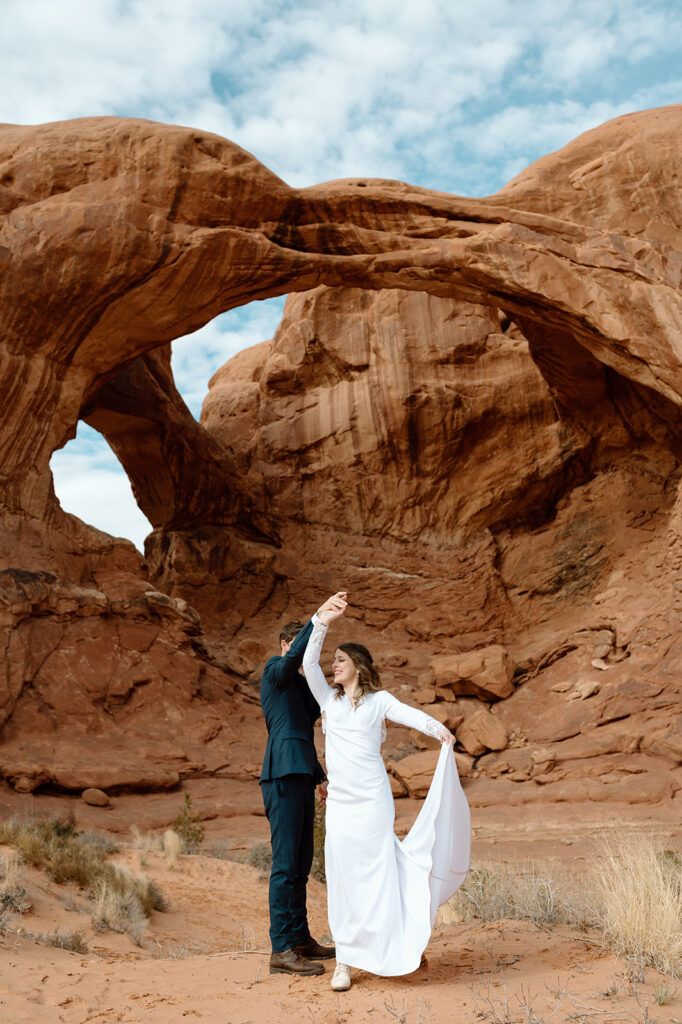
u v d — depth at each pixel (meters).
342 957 3.68
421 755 16.62
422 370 25.72
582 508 24.73
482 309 26.03
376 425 26.11
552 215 18.89
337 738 3.96
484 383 25.45
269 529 26.89
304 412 27.56
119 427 25.42
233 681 21.03
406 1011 3.25
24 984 3.82
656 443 23.88
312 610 25.44
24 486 18.59
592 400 24.12
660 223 18.14
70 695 16.98
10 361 17.88
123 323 18.70
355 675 4.11
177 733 17.78
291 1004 3.47
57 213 17.52
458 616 24.47
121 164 17.77
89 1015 3.39
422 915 3.65
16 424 18.27
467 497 25.83
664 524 23.03
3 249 17.39
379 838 3.79
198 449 26.00
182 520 26.67
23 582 17.34
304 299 27.95
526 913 5.08
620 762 15.59
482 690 19.69
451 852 3.81
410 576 25.45
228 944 7.00
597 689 18.47
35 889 6.78
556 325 18.91
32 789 14.39
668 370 17.30
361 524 26.59
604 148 19.12
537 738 17.56
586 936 4.33
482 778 16.38
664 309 17.16
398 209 18.64
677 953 3.79
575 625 21.91
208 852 11.68
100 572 19.81
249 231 18.23
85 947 5.54
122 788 15.24
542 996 3.34
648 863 4.69
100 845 9.72
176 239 17.67
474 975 3.72
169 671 18.92
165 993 3.71
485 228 18.42
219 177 17.83
